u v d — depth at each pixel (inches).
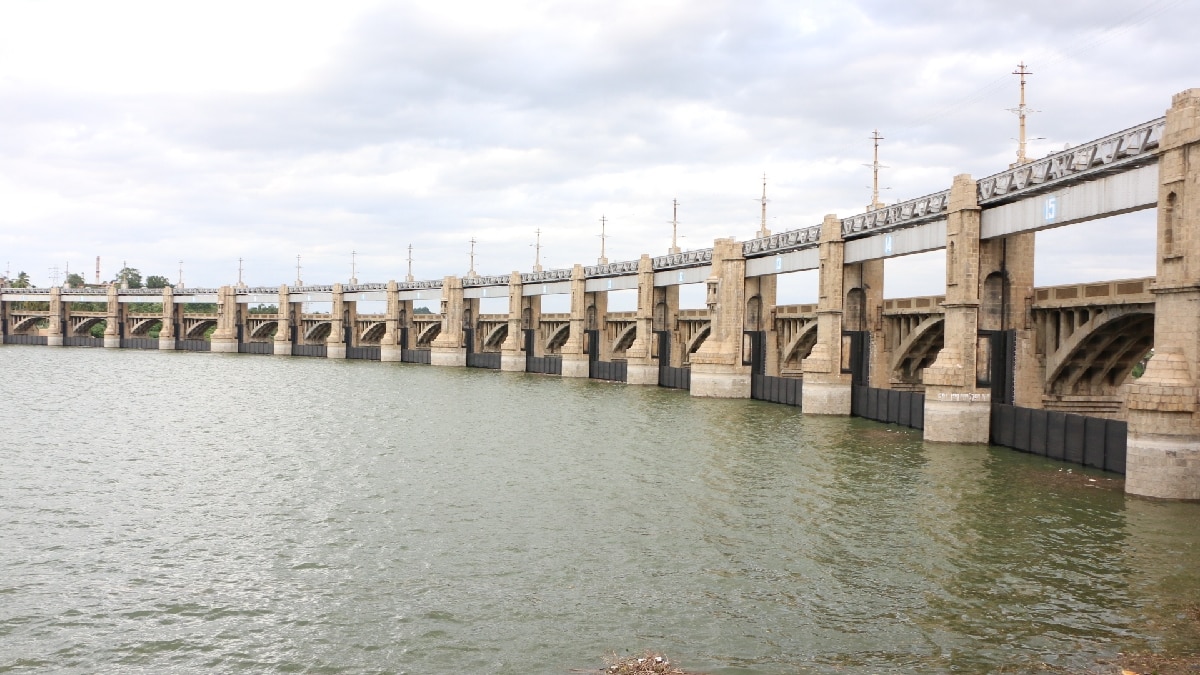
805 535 1358.3
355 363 6279.5
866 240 2920.8
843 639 936.3
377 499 1610.5
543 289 5339.6
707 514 1493.6
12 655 902.4
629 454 2124.8
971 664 868.6
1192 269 1509.6
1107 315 2111.2
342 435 2448.3
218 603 1056.2
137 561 1221.7
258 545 1302.9
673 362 4471.0
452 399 3528.5
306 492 1670.8
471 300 6195.9
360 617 1008.2
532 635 951.6
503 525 1418.6
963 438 2306.8
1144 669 851.4
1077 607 1032.2
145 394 3597.4
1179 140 1520.7
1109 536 1342.3
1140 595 1073.5
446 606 1042.1
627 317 4913.9
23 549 1270.9
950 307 2347.4
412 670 866.1
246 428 2591.0
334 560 1229.1
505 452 2151.8
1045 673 845.2
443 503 1577.3
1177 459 1553.9
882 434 2503.7
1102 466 1900.8
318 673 863.1
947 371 2305.6
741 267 3710.6
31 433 2401.6
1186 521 1424.7
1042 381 2379.4
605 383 4512.8
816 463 1998.0
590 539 1333.7
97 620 1000.9
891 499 1611.7
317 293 7121.1
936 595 1077.1
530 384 4379.9
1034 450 2133.4
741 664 870.4
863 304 3149.6
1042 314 2369.6
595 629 968.3
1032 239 2375.7
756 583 1123.9
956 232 2320.4
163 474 1843.0
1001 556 1242.0
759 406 3326.8
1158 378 1552.7
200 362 6053.2
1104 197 1818.4
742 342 3698.3
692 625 978.7
